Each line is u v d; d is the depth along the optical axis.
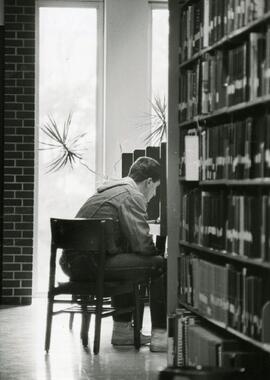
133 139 8.77
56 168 8.98
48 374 5.01
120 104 8.78
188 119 4.91
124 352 5.76
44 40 9.03
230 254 4.05
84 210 5.96
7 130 8.55
